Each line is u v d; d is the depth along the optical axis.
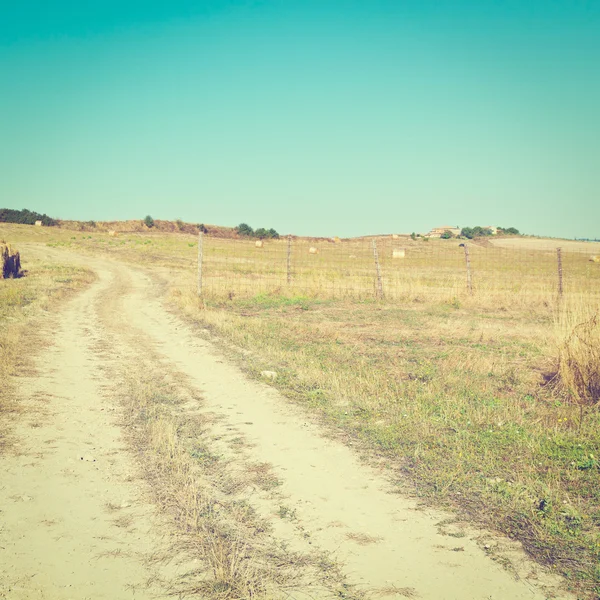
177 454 5.84
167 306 20.02
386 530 4.34
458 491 5.03
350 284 24.48
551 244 74.88
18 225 76.12
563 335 9.16
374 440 6.39
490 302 20.30
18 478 5.14
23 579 3.54
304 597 3.45
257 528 4.35
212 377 9.69
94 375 9.59
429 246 68.75
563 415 7.17
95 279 31.45
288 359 10.84
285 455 5.98
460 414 7.24
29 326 14.19
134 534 4.20
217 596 3.42
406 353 11.70
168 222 96.88
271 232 96.06
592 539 4.17
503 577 3.71
